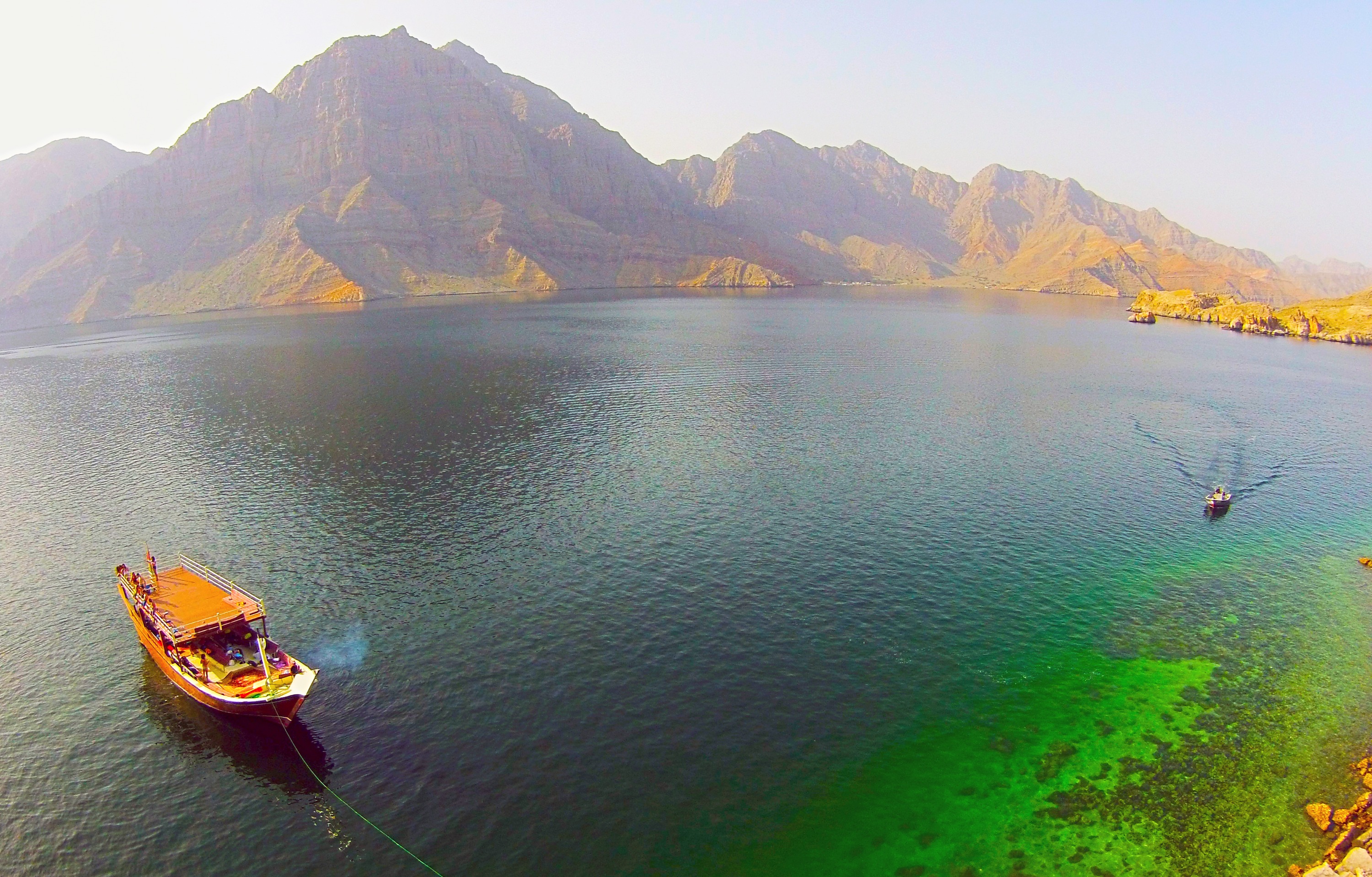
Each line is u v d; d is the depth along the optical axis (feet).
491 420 383.24
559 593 200.54
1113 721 151.43
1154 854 118.93
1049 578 211.82
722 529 242.17
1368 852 113.50
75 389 512.22
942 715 152.56
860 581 208.13
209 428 379.96
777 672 166.09
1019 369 578.25
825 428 369.91
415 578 209.56
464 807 128.06
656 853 118.62
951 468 307.78
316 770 137.90
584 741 143.74
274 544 234.58
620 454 322.55
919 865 117.29
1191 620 191.21
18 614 199.41
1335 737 146.51
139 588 183.11
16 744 149.28
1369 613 196.34
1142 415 415.64
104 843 124.67
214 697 149.28
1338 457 339.98
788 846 120.26
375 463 312.09
